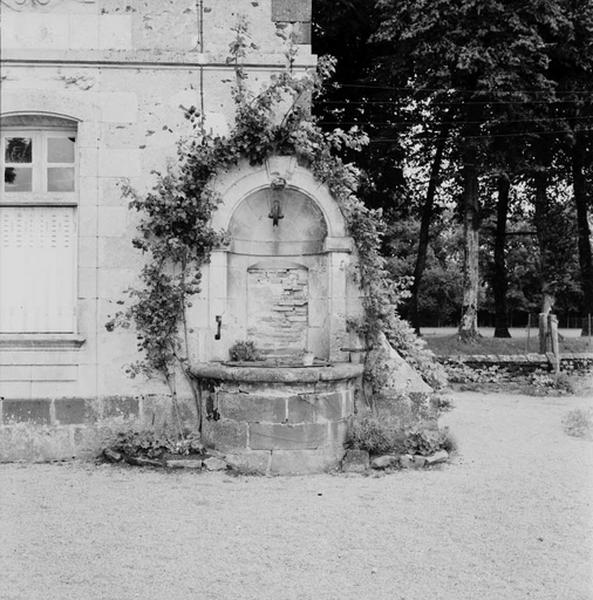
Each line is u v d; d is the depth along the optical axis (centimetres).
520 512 550
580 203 2133
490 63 1526
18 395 725
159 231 727
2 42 733
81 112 738
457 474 676
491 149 1758
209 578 409
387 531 500
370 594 388
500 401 1229
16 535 488
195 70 749
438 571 424
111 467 688
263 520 525
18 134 757
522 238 3556
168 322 727
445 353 1683
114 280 737
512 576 417
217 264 739
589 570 427
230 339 764
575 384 1341
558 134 1802
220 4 755
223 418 687
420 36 1609
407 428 736
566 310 3891
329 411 685
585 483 645
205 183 735
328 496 592
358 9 1866
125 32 745
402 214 2339
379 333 755
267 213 773
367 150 1973
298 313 787
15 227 751
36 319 747
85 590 391
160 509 552
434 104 1823
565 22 1566
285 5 759
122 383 733
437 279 4056
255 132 725
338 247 747
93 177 738
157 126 746
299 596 384
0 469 684
